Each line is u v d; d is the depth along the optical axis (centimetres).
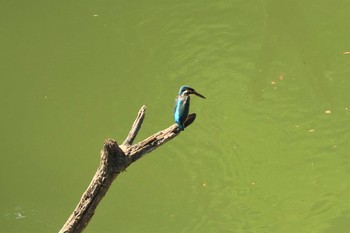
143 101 1742
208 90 1764
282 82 1761
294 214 1472
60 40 1931
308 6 1941
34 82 1816
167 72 1817
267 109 1709
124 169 873
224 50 1858
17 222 1485
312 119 1675
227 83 1775
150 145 889
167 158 1625
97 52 1886
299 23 1888
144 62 1847
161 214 1491
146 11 1994
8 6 2055
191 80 1791
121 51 1884
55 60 1872
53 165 1614
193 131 1677
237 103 1730
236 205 1502
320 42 1844
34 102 1766
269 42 1852
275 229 1425
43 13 2022
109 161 854
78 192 1549
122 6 2023
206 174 1579
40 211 1512
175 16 1972
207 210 1492
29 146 1659
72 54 1888
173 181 1569
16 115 1734
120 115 1712
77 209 870
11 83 1814
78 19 1991
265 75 1783
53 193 1553
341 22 1884
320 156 1595
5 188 1567
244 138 1650
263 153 1614
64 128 1697
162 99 1744
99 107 1739
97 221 1485
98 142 1655
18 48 1914
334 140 1625
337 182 1532
